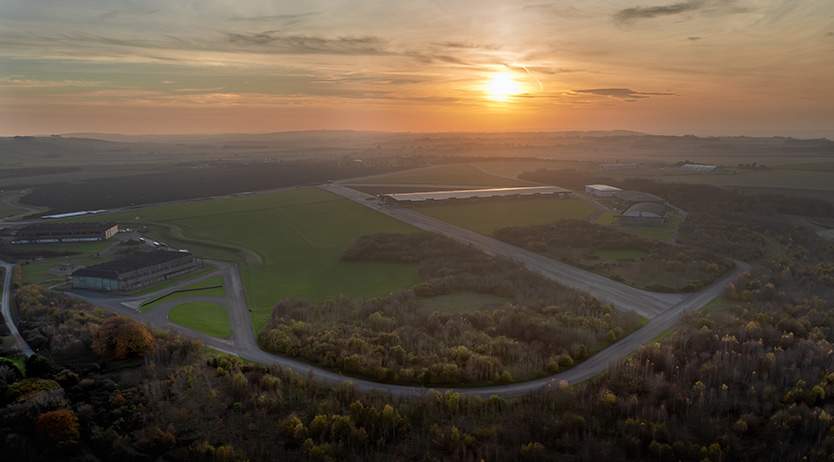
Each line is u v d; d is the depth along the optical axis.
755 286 159.25
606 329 127.44
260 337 125.44
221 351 118.62
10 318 136.12
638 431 87.44
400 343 120.06
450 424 90.38
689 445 83.88
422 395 97.81
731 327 125.94
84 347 114.38
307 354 114.38
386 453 84.50
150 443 84.50
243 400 96.06
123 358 110.38
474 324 133.00
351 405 92.75
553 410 94.06
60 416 86.44
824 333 124.00
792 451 82.50
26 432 86.12
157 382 98.31
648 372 105.81
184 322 136.00
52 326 123.94
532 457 81.69
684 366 107.94
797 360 108.12
